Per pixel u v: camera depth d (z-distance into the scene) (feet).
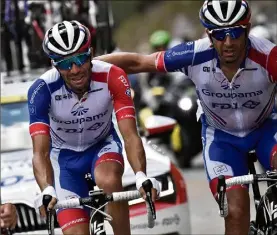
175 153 81.20
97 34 62.90
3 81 55.52
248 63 36.68
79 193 38.29
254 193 38.27
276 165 37.42
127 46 185.98
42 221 44.52
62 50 34.42
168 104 80.89
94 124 37.65
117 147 38.17
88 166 38.68
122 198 33.04
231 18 34.91
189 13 187.01
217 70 36.96
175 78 83.35
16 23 63.67
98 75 36.65
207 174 38.45
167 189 45.68
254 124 38.52
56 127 37.83
